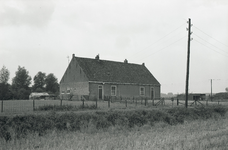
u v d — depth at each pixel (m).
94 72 52.09
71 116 17.42
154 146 11.68
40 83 112.88
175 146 11.68
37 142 13.05
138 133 16.03
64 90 56.00
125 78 56.19
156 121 21.34
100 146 11.72
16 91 86.81
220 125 20.02
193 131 16.78
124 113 20.16
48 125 16.16
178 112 24.05
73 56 54.12
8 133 14.31
